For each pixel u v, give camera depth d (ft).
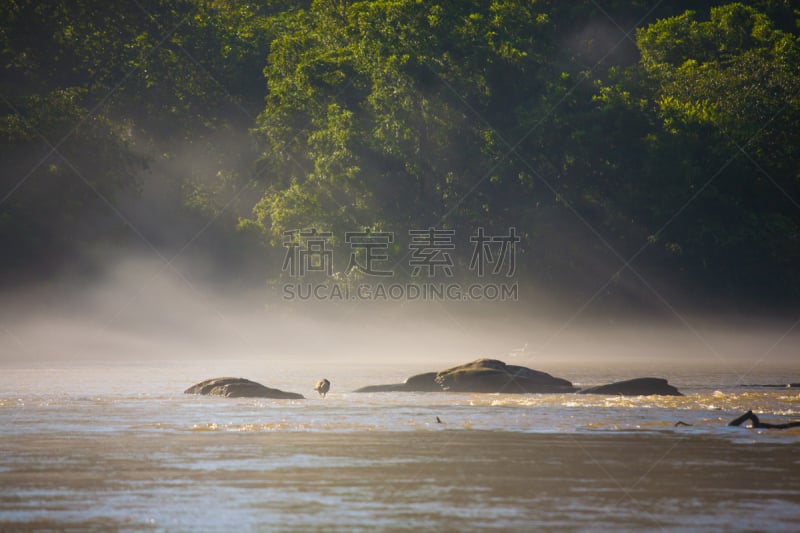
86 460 61.67
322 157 312.09
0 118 269.03
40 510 46.50
